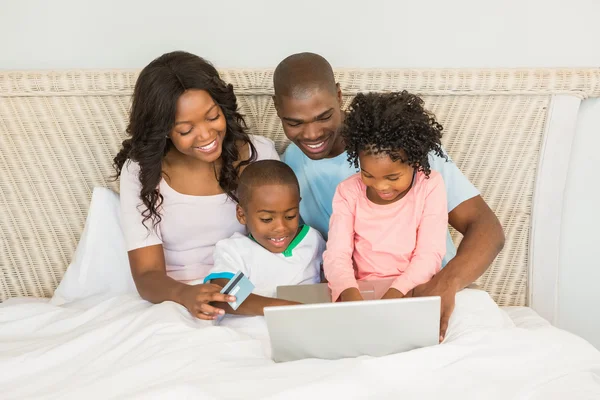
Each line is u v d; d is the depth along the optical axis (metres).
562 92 1.65
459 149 1.73
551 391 1.09
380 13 1.70
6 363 1.28
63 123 1.76
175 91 1.42
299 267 1.55
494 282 1.80
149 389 1.10
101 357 1.28
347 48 1.73
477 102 1.69
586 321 1.83
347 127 1.33
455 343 1.19
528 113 1.68
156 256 1.57
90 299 1.69
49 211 1.83
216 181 1.61
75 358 1.31
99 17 1.74
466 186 1.51
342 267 1.40
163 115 1.44
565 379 1.12
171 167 1.59
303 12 1.71
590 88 1.64
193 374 1.18
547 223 1.74
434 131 1.33
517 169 1.73
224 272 1.50
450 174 1.52
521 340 1.20
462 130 1.71
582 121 1.71
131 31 1.75
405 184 1.34
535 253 1.75
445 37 1.70
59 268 1.87
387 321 1.16
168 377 1.18
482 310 1.36
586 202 1.76
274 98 1.52
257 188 1.47
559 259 1.81
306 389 1.08
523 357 1.16
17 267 1.88
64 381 1.23
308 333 1.18
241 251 1.53
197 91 1.44
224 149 1.57
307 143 1.50
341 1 1.70
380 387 1.10
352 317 1.16
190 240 1.64
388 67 1.74
